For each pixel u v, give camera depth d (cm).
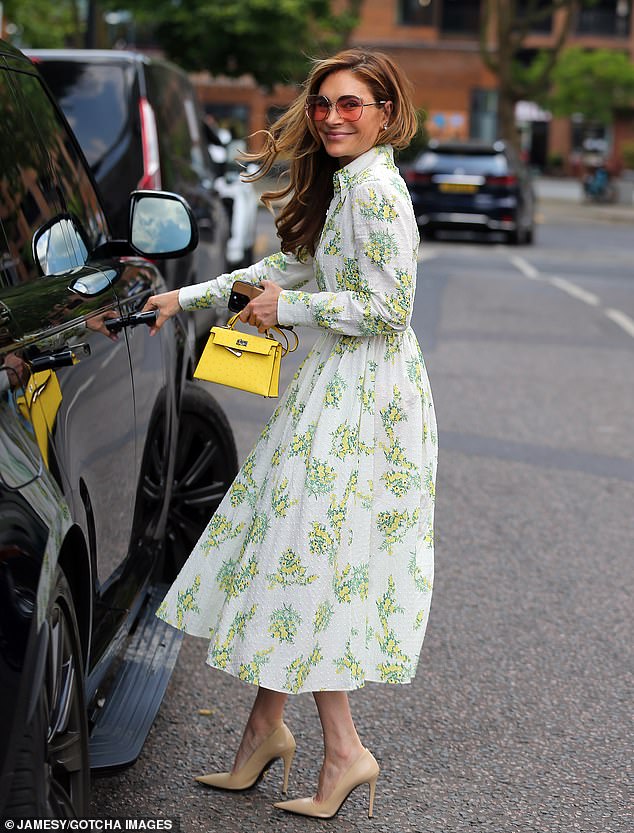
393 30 6097
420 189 2377
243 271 360
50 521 248
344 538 332
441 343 1204
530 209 2486
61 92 771
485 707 434
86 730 285
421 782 379
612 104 5750
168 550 489
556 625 511
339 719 351
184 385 470
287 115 344
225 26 2747
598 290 1702
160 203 416
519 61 6362
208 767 383
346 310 325
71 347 297
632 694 451
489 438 830
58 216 369
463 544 607
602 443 828
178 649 409
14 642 228
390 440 335
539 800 371
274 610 331
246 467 347
